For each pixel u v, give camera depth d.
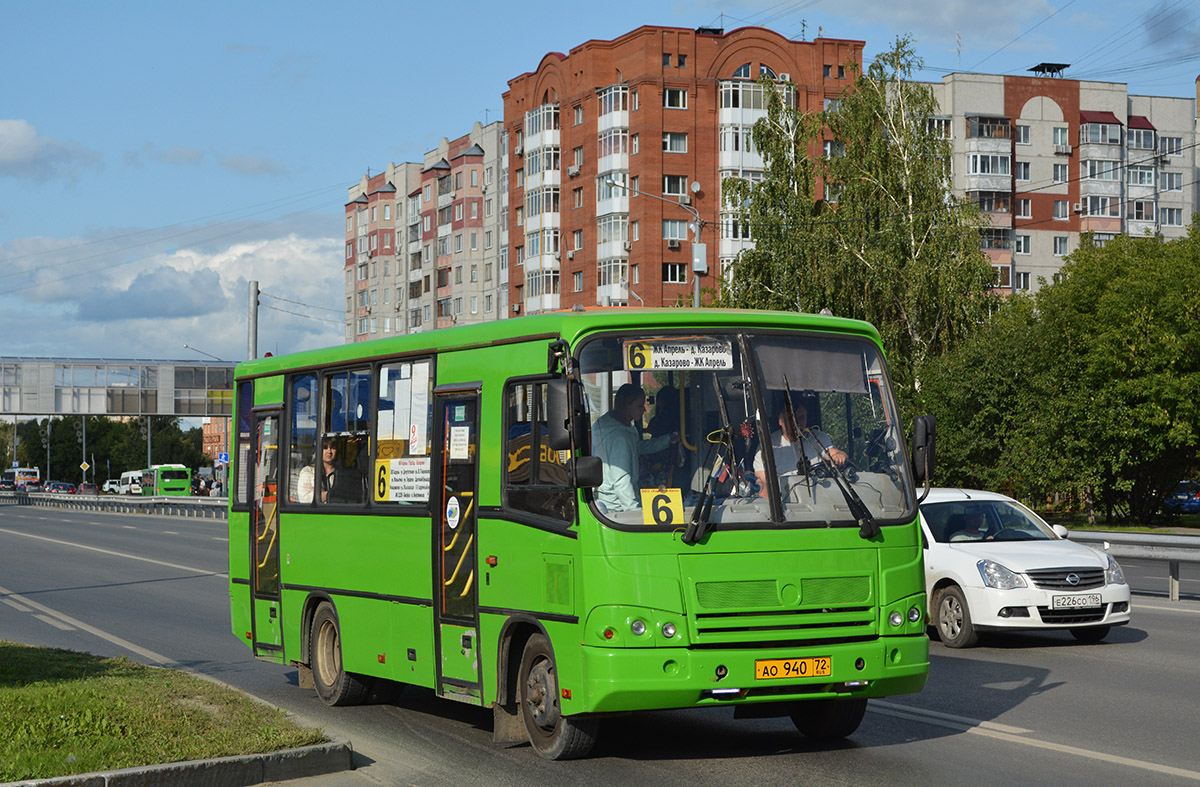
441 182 110.75
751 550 7.94
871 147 48.72
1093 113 88.12
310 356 11.95
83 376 78.31
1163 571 25.84
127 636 16.28
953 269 46.47
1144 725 9.55
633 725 10.02
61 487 139.88
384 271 121.38
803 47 80.44
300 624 11.82
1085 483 47.09
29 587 23.83
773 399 8.34
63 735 8.38
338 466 11.25
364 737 9.69
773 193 49.19
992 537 15.07
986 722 9.75
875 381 8.70
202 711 9.27
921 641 8.29
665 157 78.38
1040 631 15.70
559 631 8.14
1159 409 46.34
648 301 77.75
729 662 7.74
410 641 9.97
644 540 7.82
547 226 85.81
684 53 78.81
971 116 85.12
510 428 8.81
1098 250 52.34
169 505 71.19
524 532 8.53
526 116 87.62
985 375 46.00
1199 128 92.19
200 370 80.06
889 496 8.45
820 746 8.98
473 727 10.12
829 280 46.50
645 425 8.09
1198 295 47.31
